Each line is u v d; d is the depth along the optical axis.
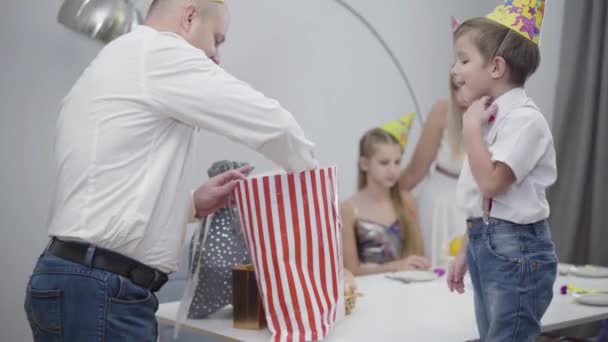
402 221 2.97
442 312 1.68
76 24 2.03
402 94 3.49
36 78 2.41
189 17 1.46
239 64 2.89
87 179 1.30
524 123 1.38
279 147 1.37
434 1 3.59
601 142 3.28
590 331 3.29
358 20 3.30
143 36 1.37
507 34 1.44
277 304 1.45
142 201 1.30
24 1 2.38
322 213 1.47
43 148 2.43
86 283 1.28
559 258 3.39
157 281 1.37
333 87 3.22
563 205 3.40
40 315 1.30
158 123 1.34
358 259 2.87
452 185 3.12
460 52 1.50
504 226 1.40
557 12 3.51
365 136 3.00
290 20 3.05
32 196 2.42
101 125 1.31
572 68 3.35
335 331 1.50
